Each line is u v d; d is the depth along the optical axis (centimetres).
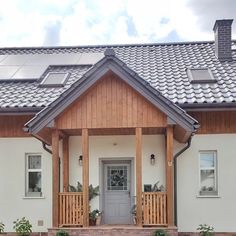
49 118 1513
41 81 1900
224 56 2023
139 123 1530
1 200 1736
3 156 1752
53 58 2162
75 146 1752
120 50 2283
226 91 1700
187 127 1483
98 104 1546
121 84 1545
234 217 1672
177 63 2030
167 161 1522
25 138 1752
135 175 1677
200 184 1702
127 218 1745
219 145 1695
